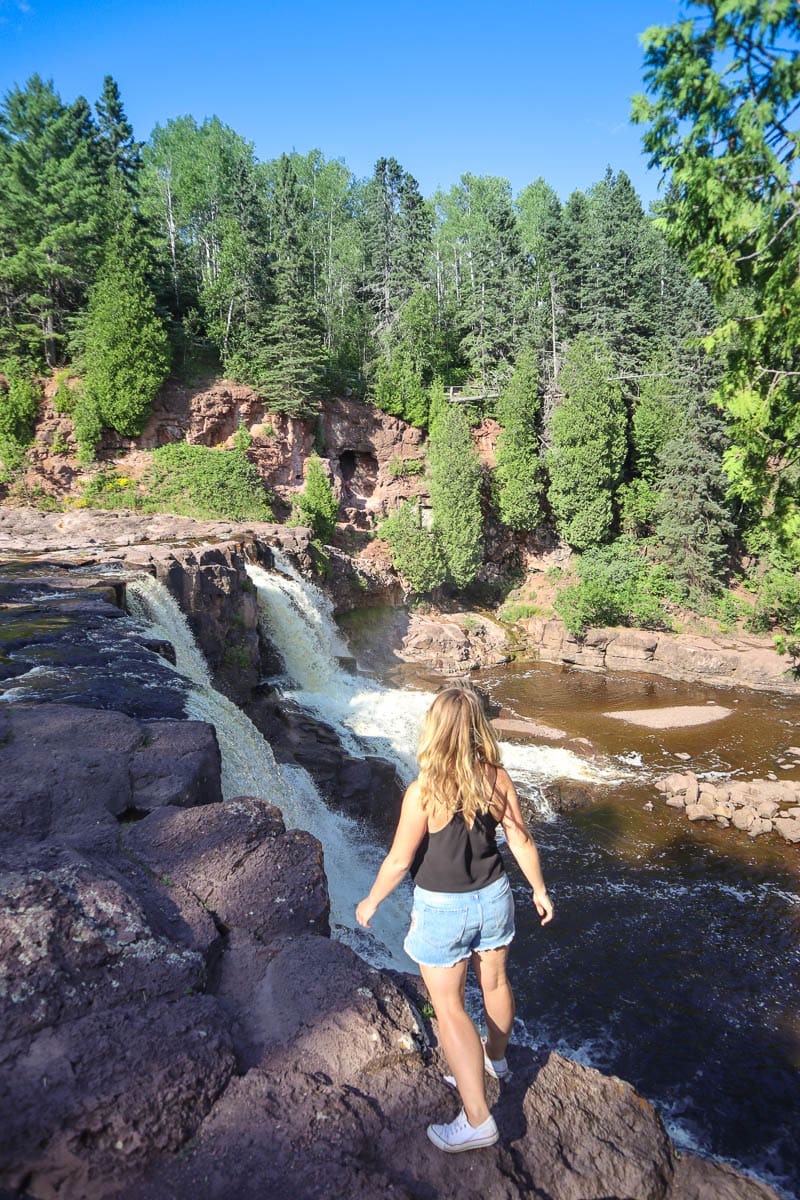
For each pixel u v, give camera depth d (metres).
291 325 41.50
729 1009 10.77
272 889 4.17
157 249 48.19
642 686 32.22
